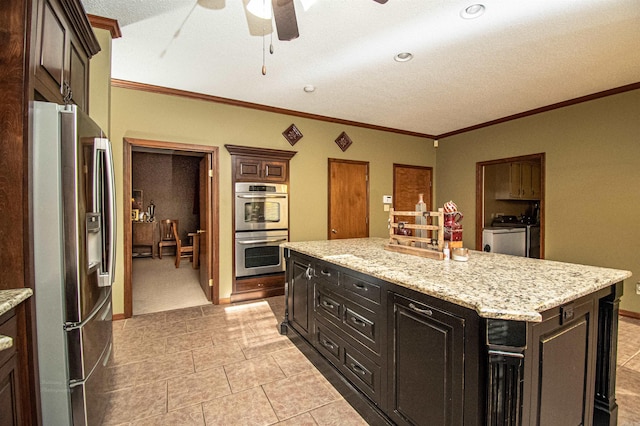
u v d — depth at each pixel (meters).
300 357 2.43
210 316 3.31
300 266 2.55
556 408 1.25
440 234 1.92
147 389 2.01
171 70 2.91
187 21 2.13
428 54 2.58
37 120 1.27
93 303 1.50
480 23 2.14
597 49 2.47
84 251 1.39
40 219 1.28
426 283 1.35
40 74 1.32
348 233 4.63
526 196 5.44
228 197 3.74
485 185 5.26
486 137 4.64
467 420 1.15
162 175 7.46
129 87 3.22
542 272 1.56
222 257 3.72
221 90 3.42
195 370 2.24
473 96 3.54
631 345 2.60
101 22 2.11
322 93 3.49
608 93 3.32
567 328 1.28
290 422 1.71
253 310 3.50
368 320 1.70
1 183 1.20
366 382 1.73
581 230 3.57
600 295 1.47
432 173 5.47
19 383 1.18
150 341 2.71
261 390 2.00
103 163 1.61
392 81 3.15
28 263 1.23
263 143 3.96
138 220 7.10
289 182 4.13
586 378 1.40
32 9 1.23
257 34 2.29
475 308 1.07
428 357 1.32
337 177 4.54
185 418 1.74
